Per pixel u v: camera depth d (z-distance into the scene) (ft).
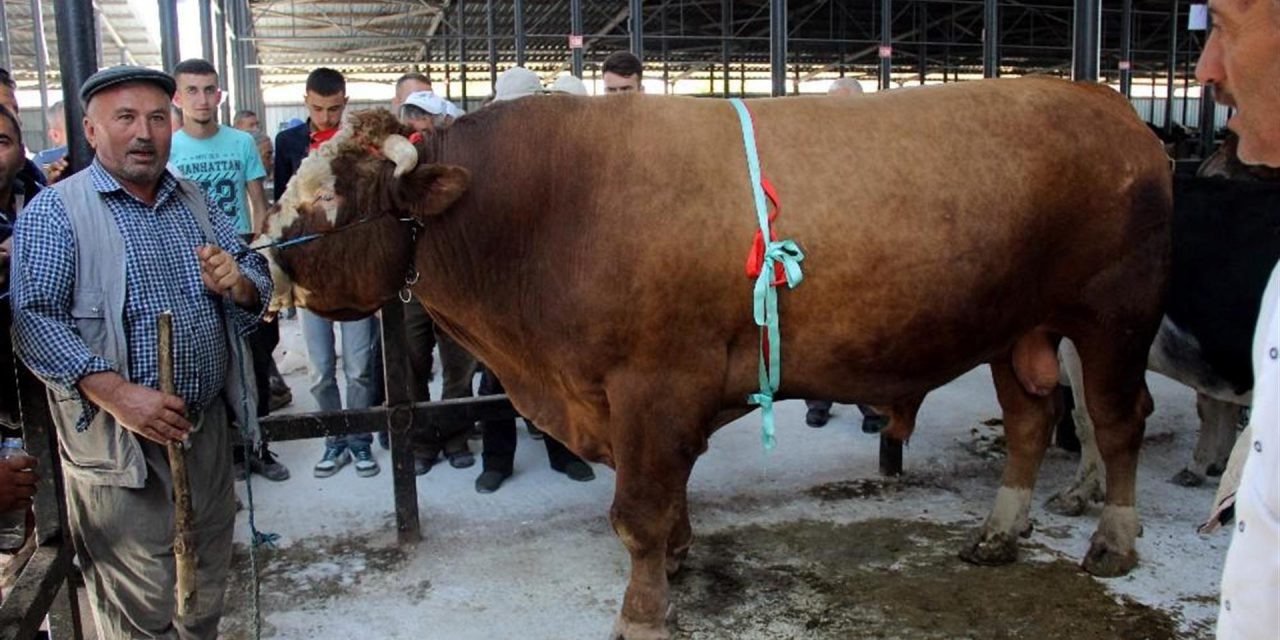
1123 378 11.54
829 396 10.68
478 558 12.98
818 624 11.11
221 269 8.36
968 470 15.94
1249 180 13.39
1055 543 13.07
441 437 16.49
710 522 13.98
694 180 9.66
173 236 8.52
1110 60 77.15
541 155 9.86
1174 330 13.50
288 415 12.99
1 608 7.76
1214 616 11.08
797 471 15.98
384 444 17.52
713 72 79.30
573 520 14.17
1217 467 14.87
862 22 69.67
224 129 17.03
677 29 69.26
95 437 8.20
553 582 12.26
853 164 9.98
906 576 12.22
